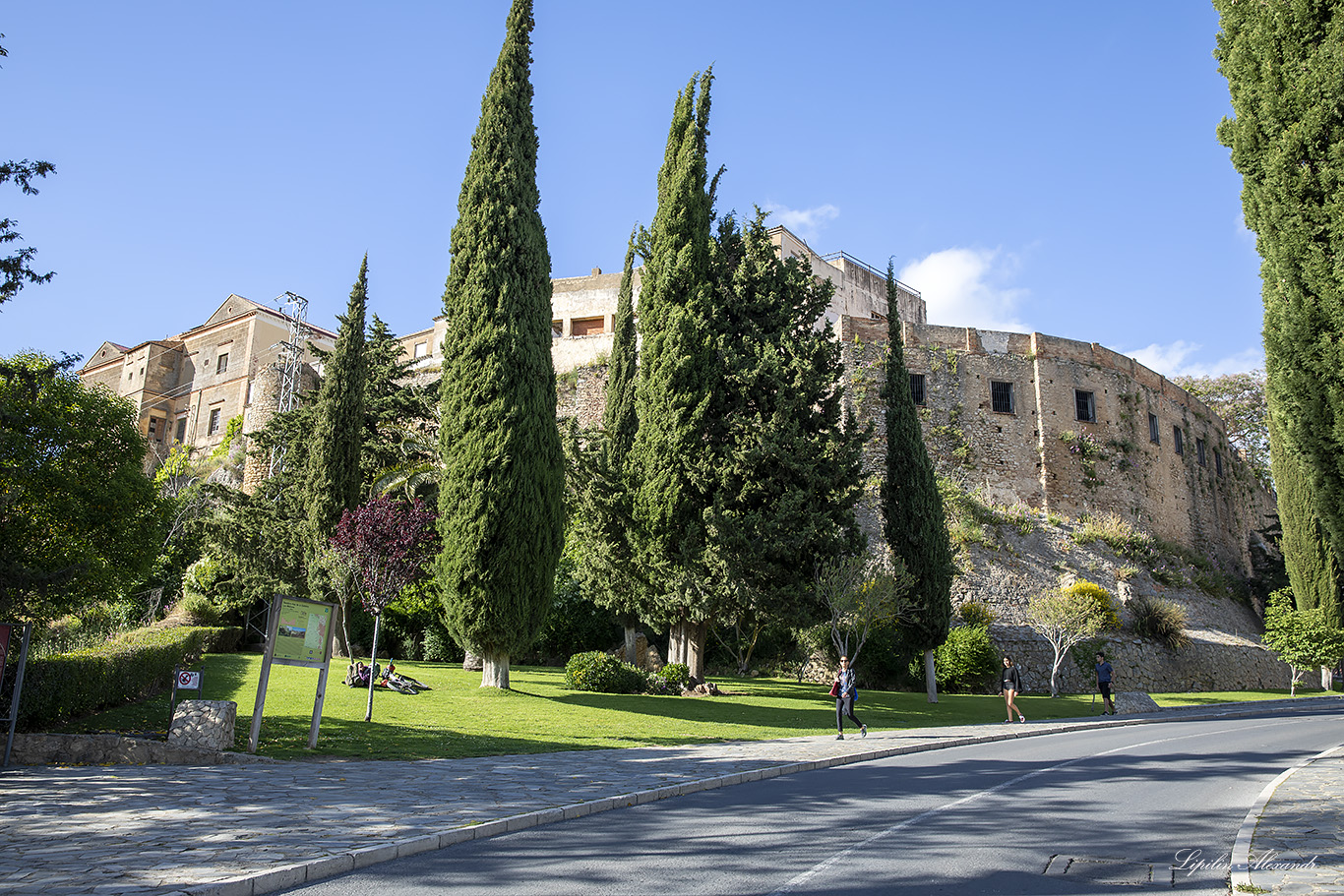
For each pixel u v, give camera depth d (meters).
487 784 9.97
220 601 30.72
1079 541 41.75
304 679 20.12
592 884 6.04
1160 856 7.03
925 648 28.55
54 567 13.66
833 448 25.77
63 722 12.68
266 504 31.05
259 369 59.78
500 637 20.06
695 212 27.58
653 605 25.86
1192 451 53.03
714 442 26.30
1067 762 13.26
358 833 7.17
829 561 24.81
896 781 11.29
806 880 6.21
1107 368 48.34
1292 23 14.12
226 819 7.63
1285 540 37.69
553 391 21.67
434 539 20.45
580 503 27.17
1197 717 23.83
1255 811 8.73
